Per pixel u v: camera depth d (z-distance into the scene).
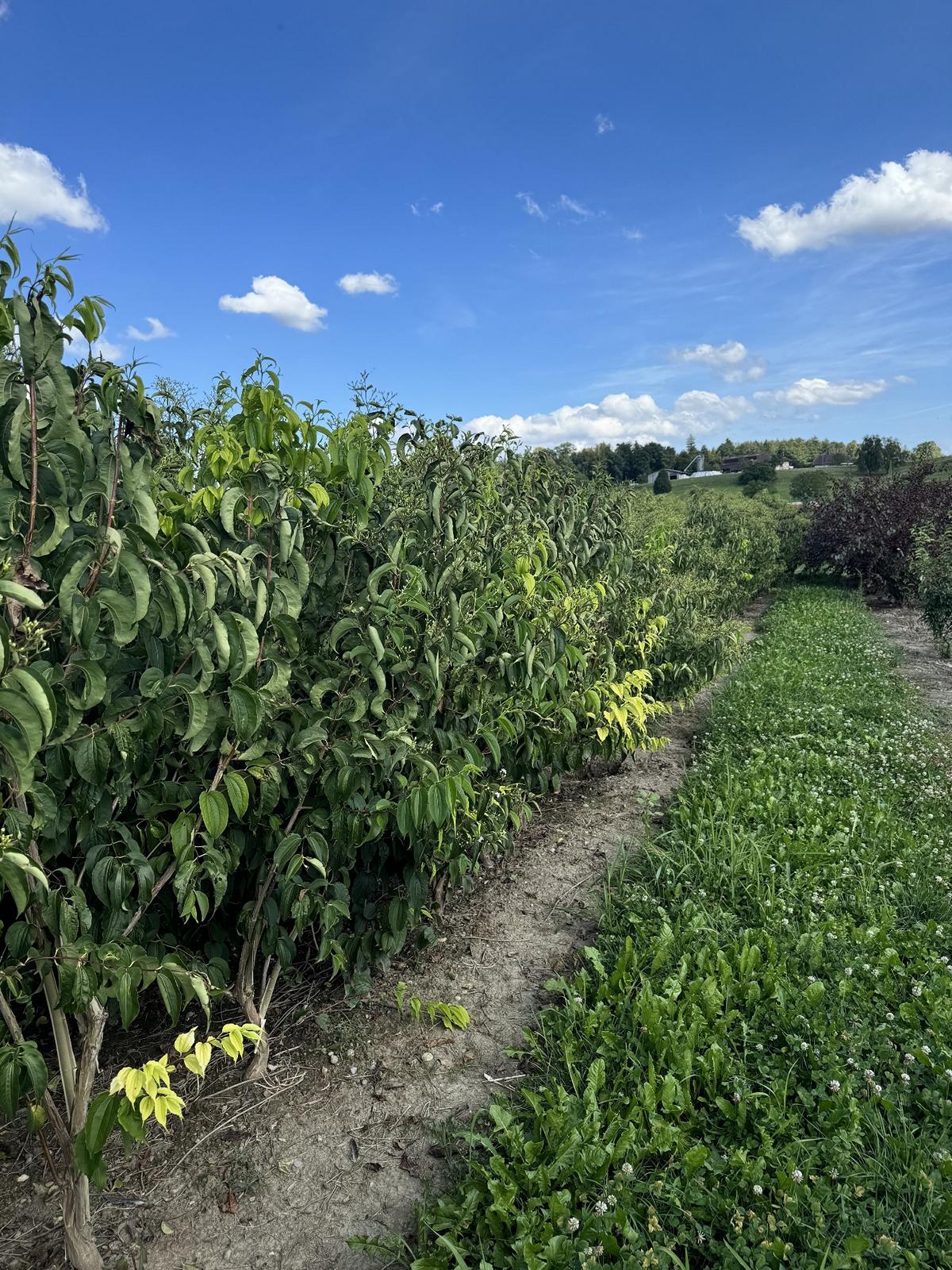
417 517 3.24
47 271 1.67
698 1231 2.12
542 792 4.69
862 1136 2.42
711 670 7.06
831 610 14.02
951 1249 2.05
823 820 4.70
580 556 5.02
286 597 2.29
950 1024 2.85
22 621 1.70
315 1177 2.46
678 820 4.86
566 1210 2.12
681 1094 2.54
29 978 2.18
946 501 16.14
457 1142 2.57
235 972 3.33
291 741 2.44
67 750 1.82
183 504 2.24
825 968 3.24
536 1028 3.15
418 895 3.12
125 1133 1.61
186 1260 2.20
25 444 1.65
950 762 5.86
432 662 2.87
